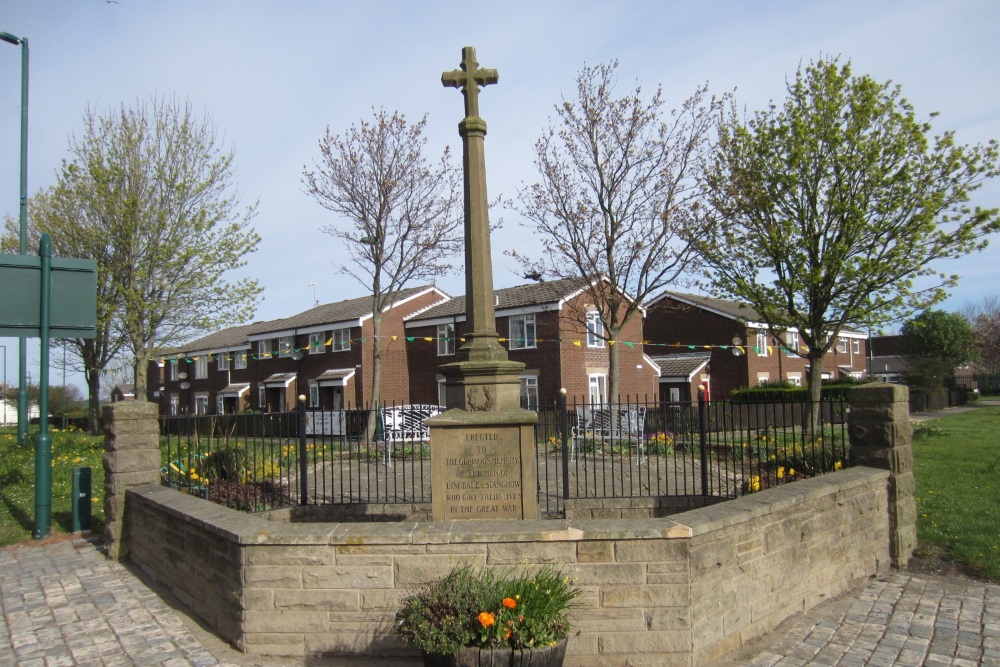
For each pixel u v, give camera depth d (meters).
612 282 20.19
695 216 19.41
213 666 4.93
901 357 59.12
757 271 19.34
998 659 5.05
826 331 19.12
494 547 4.95
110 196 21.48
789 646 5.32
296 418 9.68
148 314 22.17
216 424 10.72
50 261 9.05
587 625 4.87
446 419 6.38
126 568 7.52
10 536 8.95
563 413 8.99
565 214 20.27
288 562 5.07
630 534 4.89
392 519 8.70
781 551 5.82
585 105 19.73
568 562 4.92
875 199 18.05
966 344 49.38
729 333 35.72
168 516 6.60
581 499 9.01
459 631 4.21
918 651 5.21
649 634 4.86
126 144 21.78
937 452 14.62
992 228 17.42
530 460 6.38
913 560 7.48
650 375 33.38
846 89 18.16
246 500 8.59
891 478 7.38
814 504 6.26
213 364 44.66
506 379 6.63
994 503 9.19
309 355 37.59
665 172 19.52
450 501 6.38
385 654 4.97
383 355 34.69
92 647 5.34
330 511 8.68
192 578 6.03
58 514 10.21
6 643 5.47
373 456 16.05
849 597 6.44
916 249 17.86
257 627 5.08
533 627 4.22
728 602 5.22
